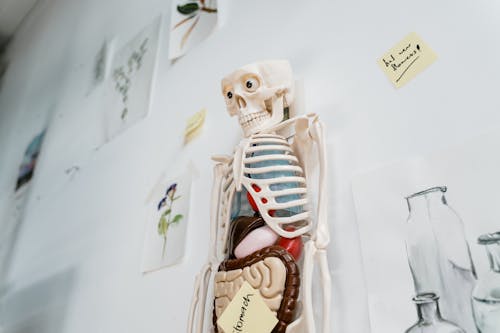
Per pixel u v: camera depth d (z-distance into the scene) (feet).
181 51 3.50
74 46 6.34
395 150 1.66
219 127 2.69
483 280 1.25
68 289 3.48
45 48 7.51
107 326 2.81
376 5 2.03
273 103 1.91
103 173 3.87
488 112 1.45
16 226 5.28
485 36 1.57
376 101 1.82
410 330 1.35
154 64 3.88
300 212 1.69
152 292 2.55
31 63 7.84
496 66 1.49
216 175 2.02
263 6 2.80
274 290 1.46
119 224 3.24
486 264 1.26
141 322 2.52
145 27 4.43
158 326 2.38
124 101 4.13
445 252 1.36
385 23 1.95
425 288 1.37
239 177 1.69
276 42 2.54
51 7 8.04
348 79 1.98
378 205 1.59
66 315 3.33
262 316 1.45
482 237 1.29
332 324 1.57
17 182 5.90
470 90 1.53
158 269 2.59
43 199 4.95
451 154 1.46
